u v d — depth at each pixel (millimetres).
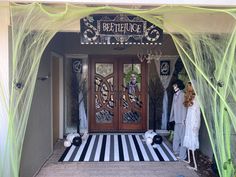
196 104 4242
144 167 4410
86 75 6754
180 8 2561
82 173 4137
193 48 2951
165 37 6324
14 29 2697
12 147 2695
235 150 3291
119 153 5133
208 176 4055
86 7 2600
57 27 2820
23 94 2840
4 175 2811
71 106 6719
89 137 6359
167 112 6793
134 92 6883
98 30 3115
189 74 3072
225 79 2750
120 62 6832
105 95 6875
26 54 2855
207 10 2525
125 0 2471
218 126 2877
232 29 2975
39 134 4223
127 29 3123
